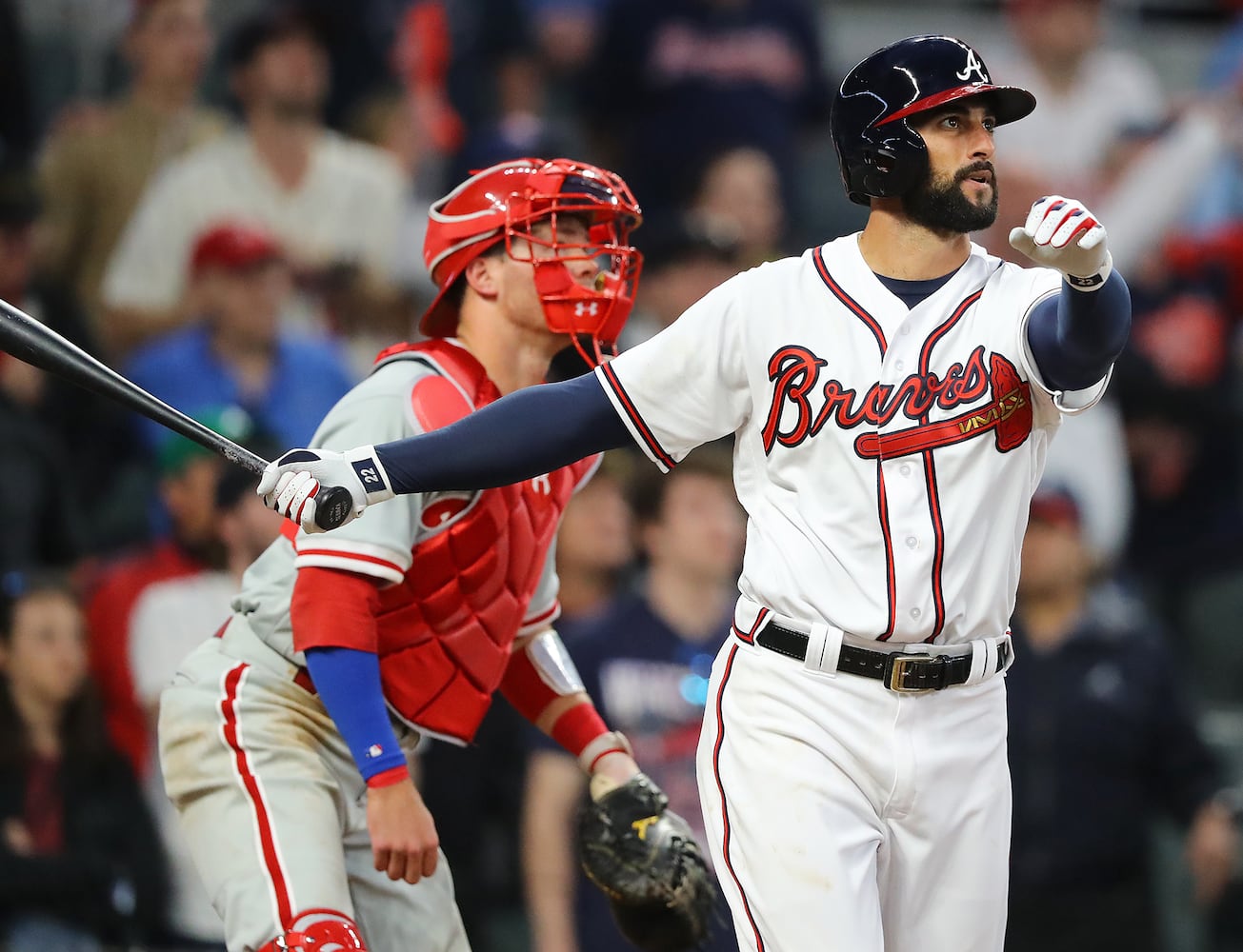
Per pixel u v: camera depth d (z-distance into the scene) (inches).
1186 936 860.0
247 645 506.0
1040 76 1278.3
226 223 1051.9
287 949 461.7
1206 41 1488.7
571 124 1344.7
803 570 435.8
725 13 1277.1
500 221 501.4
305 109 1077.1
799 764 435.2
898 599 426.9
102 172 1066.1
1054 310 419.8
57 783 743.7
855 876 430.9
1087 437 1101.1
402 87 1202.0
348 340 1093.8
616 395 444.5
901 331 434.0
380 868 467.8
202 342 973.2
